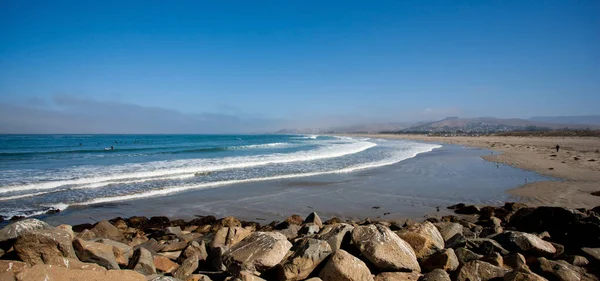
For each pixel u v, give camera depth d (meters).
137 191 16.19
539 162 27.80
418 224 6.66
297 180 19.55
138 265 5.61
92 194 15.41
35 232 5.12
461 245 6.59
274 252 5.62
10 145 57.41
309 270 5.16
